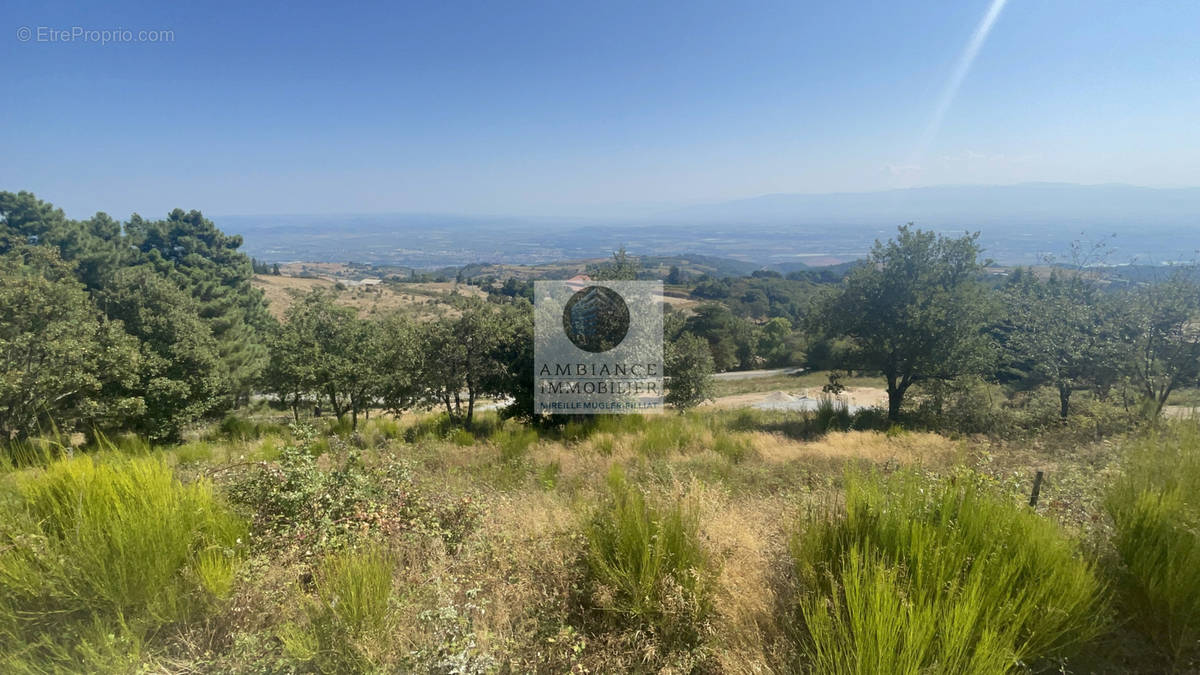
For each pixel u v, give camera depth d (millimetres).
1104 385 11906
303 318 14336
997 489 3434
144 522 2598
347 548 2828
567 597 2785
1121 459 3805
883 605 2082
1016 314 14180
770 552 3086
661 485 4531
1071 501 3969
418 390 11891
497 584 2906
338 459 5926
